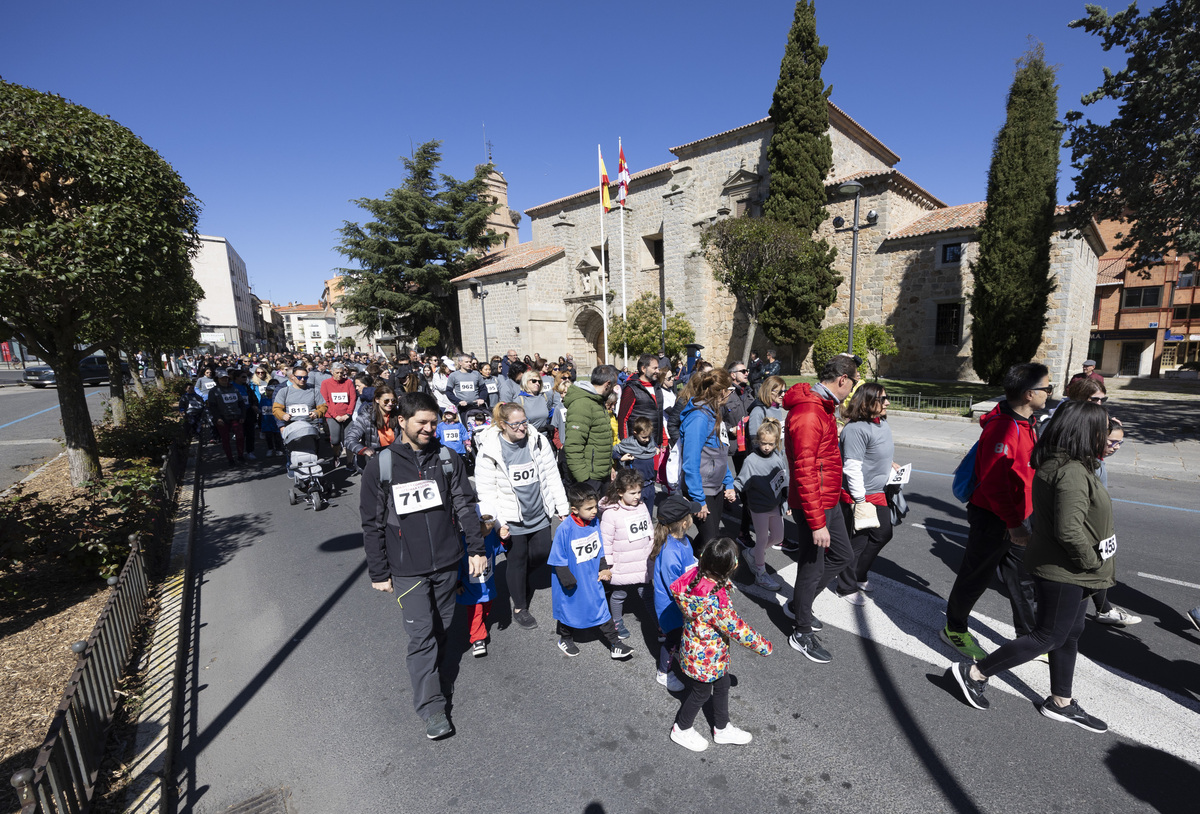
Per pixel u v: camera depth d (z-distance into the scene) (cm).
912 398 1486
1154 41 1081
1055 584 281
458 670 384
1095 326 3256
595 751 300
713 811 257
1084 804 252
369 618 464
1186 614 419
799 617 379
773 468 481
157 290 698
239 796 278
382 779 286
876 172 2048
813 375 2233
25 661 380
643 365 591
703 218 2569
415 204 4056
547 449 436
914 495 754
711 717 323
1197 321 2961
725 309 2616
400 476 323
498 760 296
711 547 272
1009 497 324
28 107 571
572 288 3428
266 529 700
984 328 1656
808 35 2053
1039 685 342
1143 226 1165
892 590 474
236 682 377
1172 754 280
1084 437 267
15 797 257
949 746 292
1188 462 861
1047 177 1540
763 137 2416
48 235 563
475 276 3672
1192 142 1034
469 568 372
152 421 1118
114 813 257
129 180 629
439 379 1023
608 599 404
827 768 280
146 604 462
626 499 380
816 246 2072
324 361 2133
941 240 1933
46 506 500
